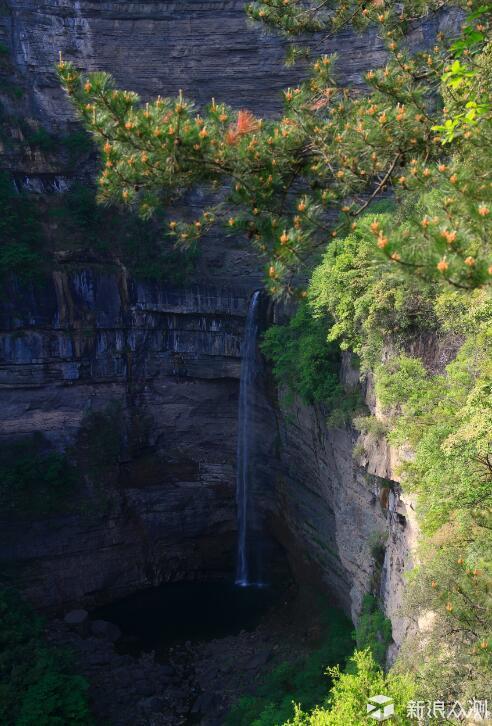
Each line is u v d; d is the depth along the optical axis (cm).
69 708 2728
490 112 917
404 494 1964
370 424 2170
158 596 4297
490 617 1169
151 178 923
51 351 4209
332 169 971
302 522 3869
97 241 4384
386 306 1894
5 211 4159
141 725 2953
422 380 1723
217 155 901
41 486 4144
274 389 4188
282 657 3269
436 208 738
